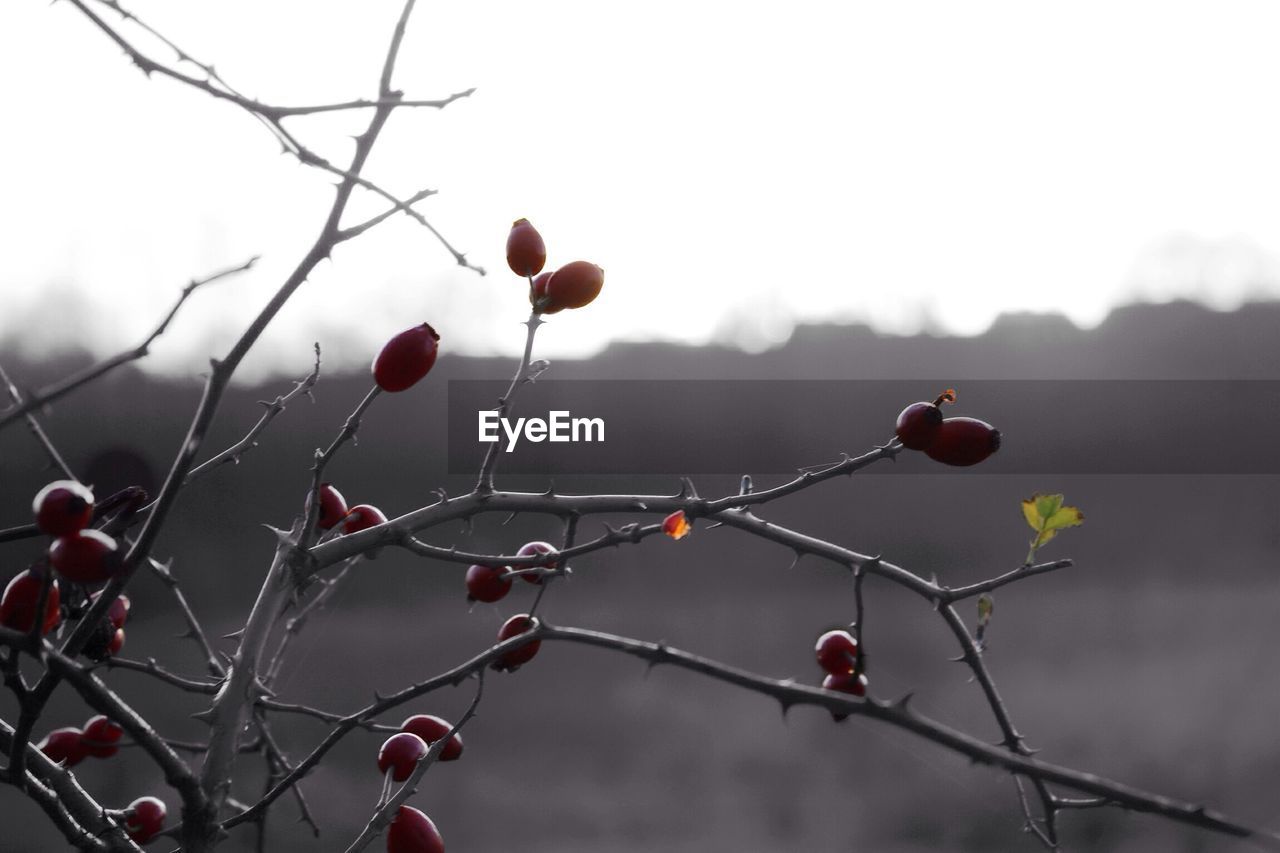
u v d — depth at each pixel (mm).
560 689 11883
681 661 1068
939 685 10195
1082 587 15023
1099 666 11219
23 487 7043
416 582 13078
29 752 1331
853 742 9914
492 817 7840
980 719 9273
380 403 9883
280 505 7773
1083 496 15570
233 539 8531
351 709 9109
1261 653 11688
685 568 13953
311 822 1726
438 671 10688
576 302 1526
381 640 11820
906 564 14297
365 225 1244
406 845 1389
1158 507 15539
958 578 14430
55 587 1214
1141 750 8398
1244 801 7016
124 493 1344
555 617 13094
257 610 1348
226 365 1162
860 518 14289
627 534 1373
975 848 6840
